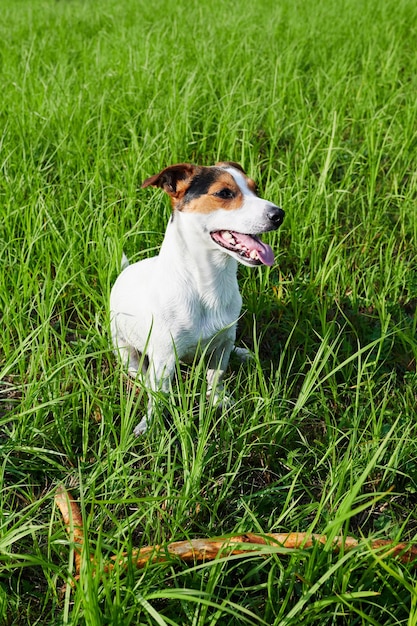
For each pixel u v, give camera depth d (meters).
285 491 1.65
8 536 1.45
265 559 1.52
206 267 1.70
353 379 1.83
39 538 1.58
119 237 2.00
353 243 2.15
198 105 2.59
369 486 1.65
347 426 1.73
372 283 1.99
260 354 1.92
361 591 1.44
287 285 2.02
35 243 2.02
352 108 2.71
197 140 2.42
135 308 1.76
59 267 1.93
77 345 1.84
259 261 1.66
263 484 1.67
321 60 3.18
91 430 1.73
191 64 3.01
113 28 4.00
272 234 2.09
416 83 2.90
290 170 2.27
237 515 1.62
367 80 2.87
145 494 1.63
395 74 2.88
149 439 1.69
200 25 3.79
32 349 1.76
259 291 1.99
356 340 1.93
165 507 1.59
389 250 2.05
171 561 1.45
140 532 1.59
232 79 2.80
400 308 1.98
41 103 2.57
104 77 2.85
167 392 1.74
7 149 2.31
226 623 1.48
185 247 1.69
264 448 1.70
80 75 2.96
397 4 4.21
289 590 1.43
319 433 1.74
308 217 2.10
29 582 1.53
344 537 1.44
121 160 2.31
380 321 1.93
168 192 1.69
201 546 1.48
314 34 3.52
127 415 1.62
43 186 2.21
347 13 3.96
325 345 1.71
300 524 1.58
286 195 2.15
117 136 2.41
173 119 2.41
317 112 2.56
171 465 1.64
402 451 1.65
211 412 1.62
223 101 2.59
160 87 2.72
